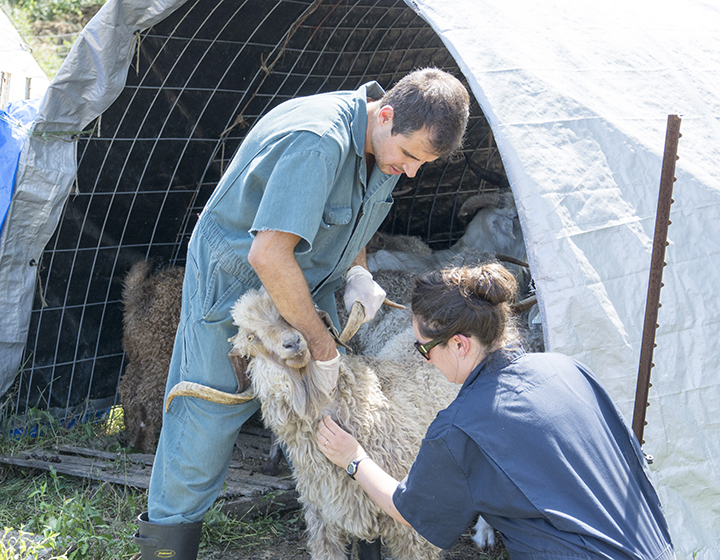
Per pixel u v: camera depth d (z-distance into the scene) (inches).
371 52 204.8
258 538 131.2
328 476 95.1
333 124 84.7
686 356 106.3
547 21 129.6
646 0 163.3
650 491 73.4
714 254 109.8
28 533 118.3
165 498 100.0
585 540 64.2
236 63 175.9
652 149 110.4
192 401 97.4
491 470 67.7
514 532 68.1
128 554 119.0
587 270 100.9
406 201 248.5
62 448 167.5
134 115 165.5
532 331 138.9
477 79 107.3
